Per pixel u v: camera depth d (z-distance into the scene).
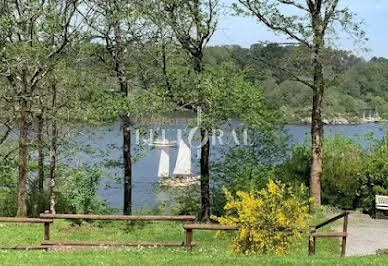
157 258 13.46
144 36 26.80
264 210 14.83
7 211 28.03
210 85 25.84
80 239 21.70
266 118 28.17
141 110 25.78
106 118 26.14
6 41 24.98
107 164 28.81
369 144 32.69
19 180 26.48
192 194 30.05
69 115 26.38
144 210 29.97
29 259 13.40
